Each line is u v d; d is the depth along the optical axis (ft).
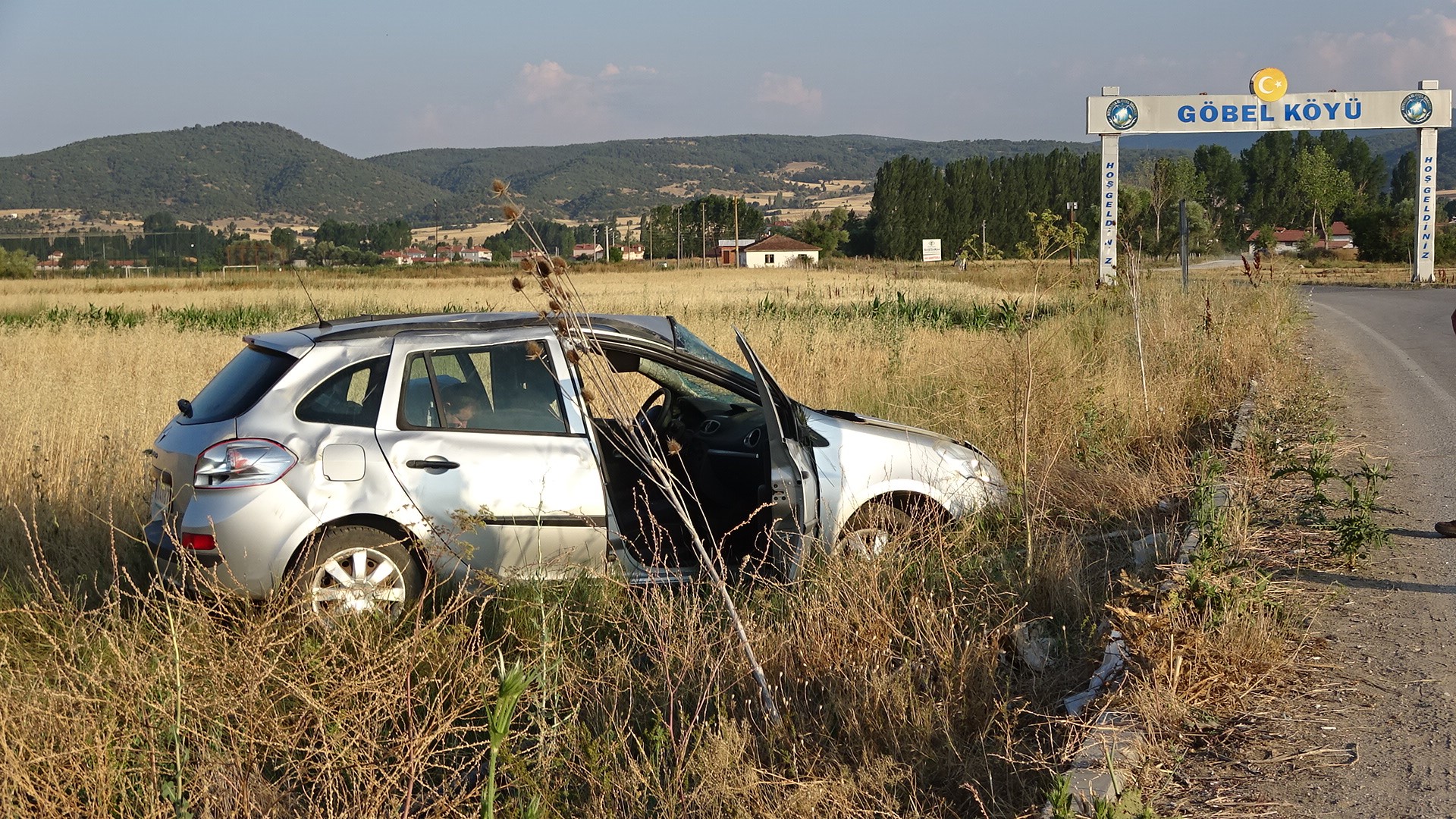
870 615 14.76
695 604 15.19
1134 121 124.67
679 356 18.67
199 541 16.24
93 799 10.70
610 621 16.06
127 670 11.96
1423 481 24.99
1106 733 12.10
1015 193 395.96
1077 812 10.50
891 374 42.01
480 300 114.83
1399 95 135.54
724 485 19.52
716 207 469.98
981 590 16.74
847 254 430.20
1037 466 25.13
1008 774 11.91
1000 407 28.96
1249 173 403.54
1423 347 57.16
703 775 11.59
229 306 109.81
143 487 23.21
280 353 17.53
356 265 410.52
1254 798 11.26
